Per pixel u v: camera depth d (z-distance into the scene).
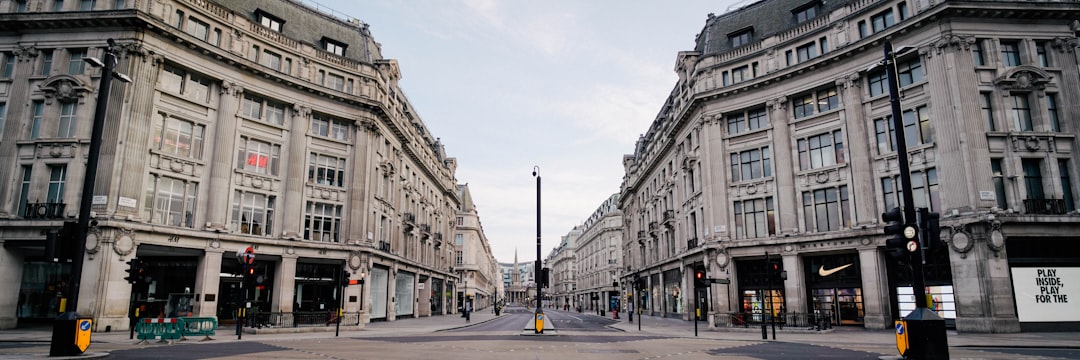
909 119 29.09
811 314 29.61
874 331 27.72
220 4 32.06
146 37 28.22
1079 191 26.14
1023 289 25.14
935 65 27.50
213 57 30.98
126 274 26.28
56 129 27.41
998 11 27.05
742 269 35.38
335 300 36.62
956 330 25.53
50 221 25.88
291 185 34.22
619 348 18.14
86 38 28.00
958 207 25.95
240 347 17.59
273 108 34.75
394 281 43.44
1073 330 24.91
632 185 66.81
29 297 28.17
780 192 33.31
